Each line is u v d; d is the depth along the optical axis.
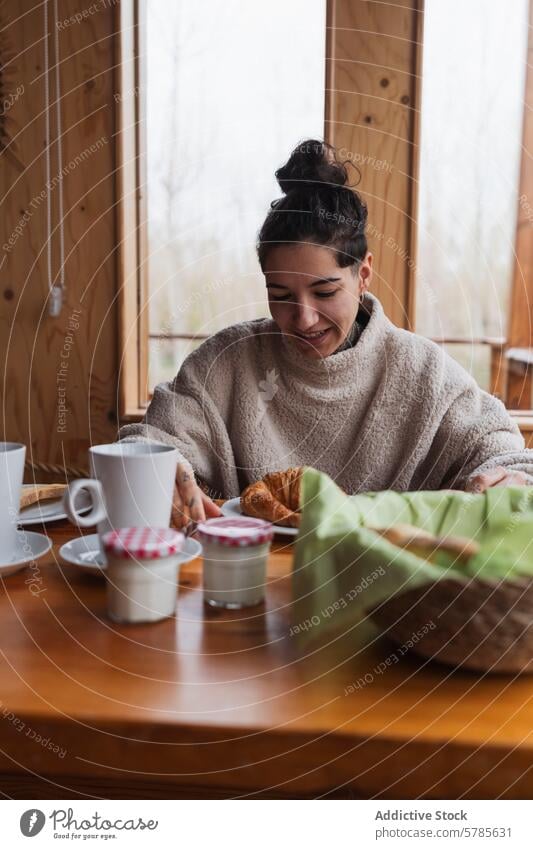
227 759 0.48
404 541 0.58
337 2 1.87
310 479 0.62
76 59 1.97
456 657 0.53
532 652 0.52
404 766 0.47
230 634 0.61
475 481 0.92
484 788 0.47
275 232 1.09
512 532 0.57
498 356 2.28
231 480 1.29
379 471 1.27
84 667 0.55
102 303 2.07
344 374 1.24
